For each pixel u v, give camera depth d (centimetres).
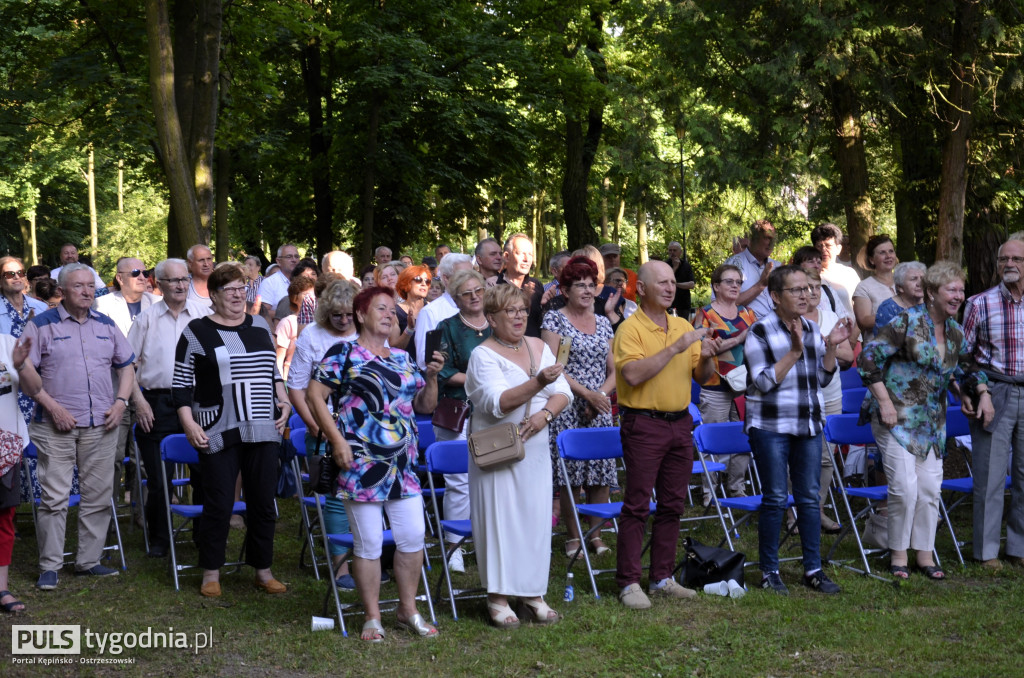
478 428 520
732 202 1712
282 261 940
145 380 662
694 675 442
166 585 594
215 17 1123
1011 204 1448
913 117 1423
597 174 2756
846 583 575
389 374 493
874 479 791
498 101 2147
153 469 662
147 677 454
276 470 584
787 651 468
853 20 1248
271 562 590
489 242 728
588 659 462
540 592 512
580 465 637
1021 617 512
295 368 573
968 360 626
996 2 1259
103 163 2462
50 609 550
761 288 759
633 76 2453
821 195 1527
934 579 586
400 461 496
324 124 2075
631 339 546
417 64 1970
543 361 518
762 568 575
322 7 1938
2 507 532
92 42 1505
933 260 1520
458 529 545
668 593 554
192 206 998
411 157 2008
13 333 785
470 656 469
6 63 1574
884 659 457
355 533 492
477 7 2170
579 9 2134
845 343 709
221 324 573
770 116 1417
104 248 3997
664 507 557
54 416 583
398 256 2189
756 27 1384
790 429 561
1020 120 1382
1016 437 621
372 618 496
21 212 3155
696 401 834
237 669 462
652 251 3619
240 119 1686
